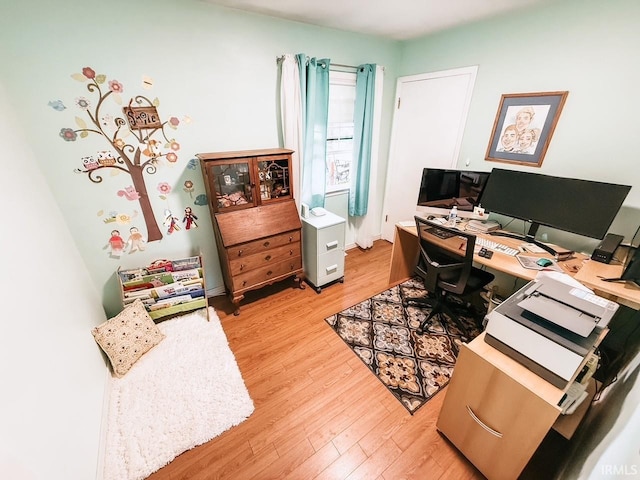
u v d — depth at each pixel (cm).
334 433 143
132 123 181
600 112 172
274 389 167
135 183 193
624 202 171
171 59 182
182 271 214
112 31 161
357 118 288
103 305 204
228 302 249
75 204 176
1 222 104
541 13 186
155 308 208
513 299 120
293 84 227
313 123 254
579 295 109
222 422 146
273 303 248
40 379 97
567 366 94
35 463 83
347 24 229
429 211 252
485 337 119
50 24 145
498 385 107
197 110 201
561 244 203
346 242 354
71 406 114
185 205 218
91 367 146
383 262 322
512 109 214
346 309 238
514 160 222
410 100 296
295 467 129
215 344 195
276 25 213
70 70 156
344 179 320
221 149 221
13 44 139
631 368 117
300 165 254
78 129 166
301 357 190
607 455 81
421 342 202
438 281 198
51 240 145
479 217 232
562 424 112
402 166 325
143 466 127
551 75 190
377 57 281
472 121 245
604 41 164
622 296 129
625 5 153
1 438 72
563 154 193
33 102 150
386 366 183
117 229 195
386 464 130
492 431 113
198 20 183
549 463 128
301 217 263
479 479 124
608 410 106
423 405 157
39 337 104
